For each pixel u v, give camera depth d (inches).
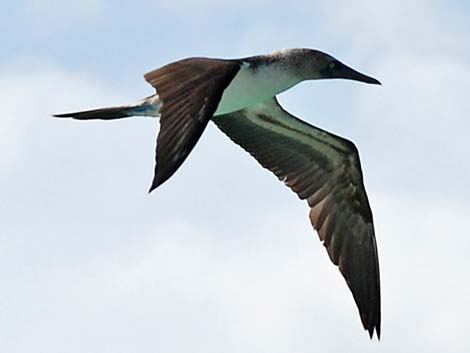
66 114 888.9
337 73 939.3
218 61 783.7
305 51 929.5
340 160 968.3
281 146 971.9
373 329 970.1
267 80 908.0
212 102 767.7
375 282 975.0
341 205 975.6
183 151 748.0
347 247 975.0
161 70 776.9
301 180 975.6
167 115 757.9
